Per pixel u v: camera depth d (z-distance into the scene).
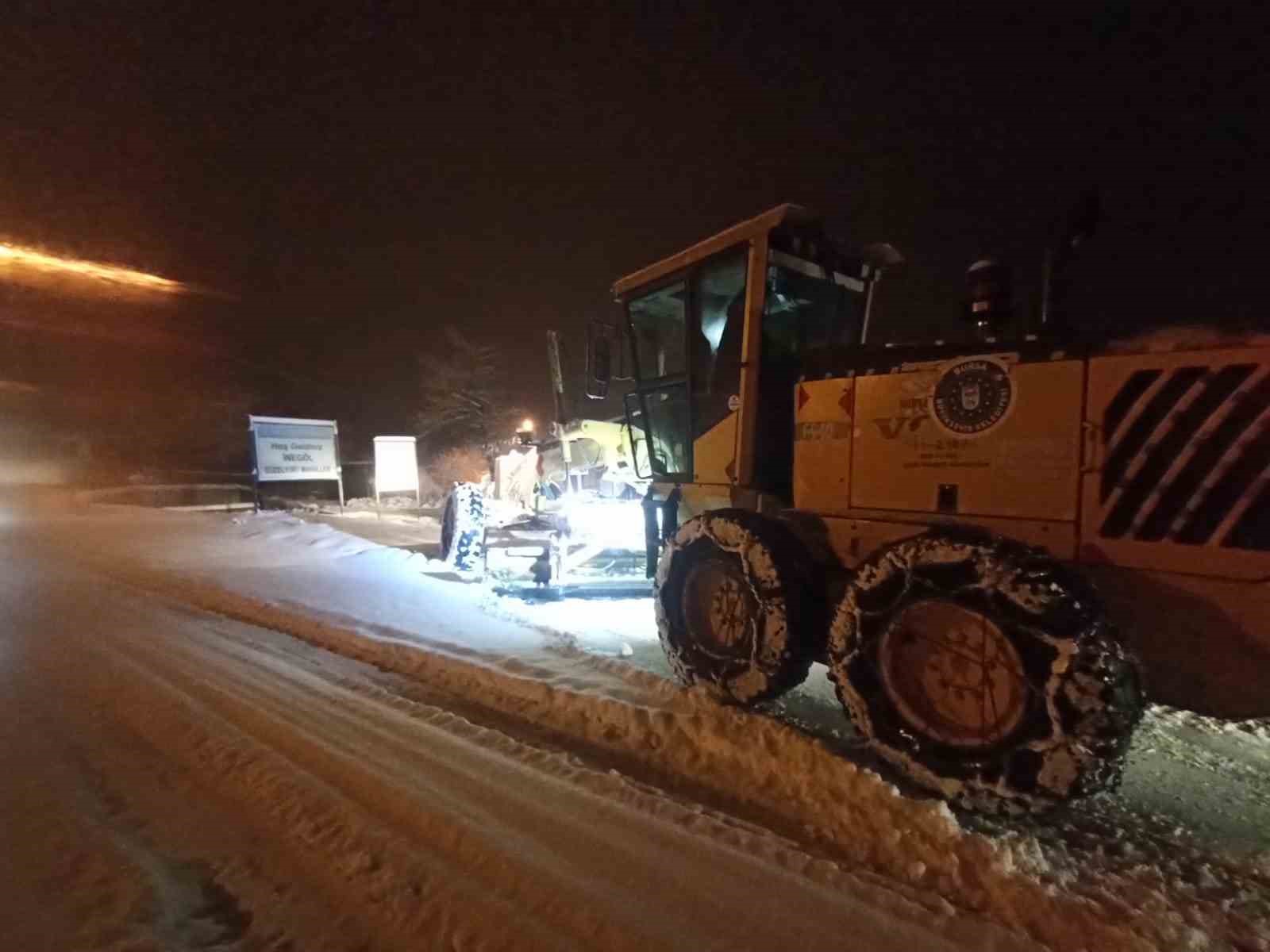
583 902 2.56
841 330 6.11
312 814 3.15
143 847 2.91
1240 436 3.12
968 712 3.45
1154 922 2.65
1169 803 3.73
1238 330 3.22
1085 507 3.48
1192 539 3.24
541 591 8.29
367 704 4.54
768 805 3.51
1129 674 3.16
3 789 3.37
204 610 7.24
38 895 2.58
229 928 2.47
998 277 4.49
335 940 2.41
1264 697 3.16
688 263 5.79
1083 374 3.49
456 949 2.36
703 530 4.77
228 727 4.09
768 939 2.42
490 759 3.73
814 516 4.57
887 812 3.27
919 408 4.05
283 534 12.05
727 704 4.53
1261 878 3.05
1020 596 3.26
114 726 4.18
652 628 7.10
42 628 6.32
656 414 6.48
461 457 29.22
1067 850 3.24
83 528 13.26
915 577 3.62
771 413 5.39
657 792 3.57
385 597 7.67
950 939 2.47
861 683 3.79
